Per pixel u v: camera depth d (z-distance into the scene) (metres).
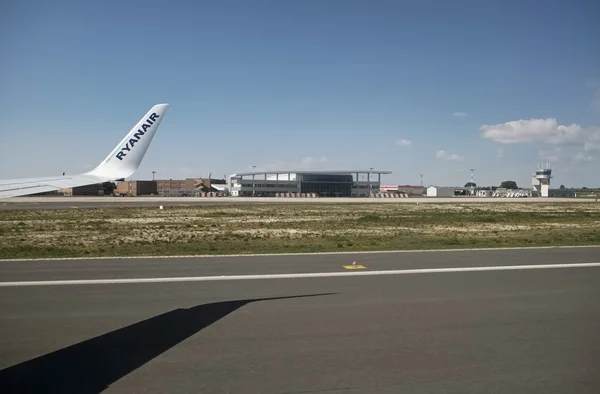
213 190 149.62
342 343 6.95
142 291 10.53
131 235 25.66
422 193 175.25
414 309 8.92
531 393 5.25
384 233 27.61
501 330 7.58
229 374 5.77
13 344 6.88
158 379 5.60
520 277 12.15
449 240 22.91
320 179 144.50
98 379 5.60
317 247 19.77
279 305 9.25
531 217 42.91
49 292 10.41
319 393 5.24
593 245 19.41
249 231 28.66
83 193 105.38
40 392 5.23
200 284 11.30
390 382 5.54
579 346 6.81
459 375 5.75
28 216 40.75
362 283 11.41
